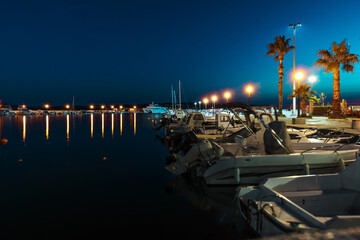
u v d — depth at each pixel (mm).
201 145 7547
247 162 6672
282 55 36250
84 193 6797
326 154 6855
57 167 9914
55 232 4609
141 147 15117
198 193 6629
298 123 22516
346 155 6996
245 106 7602
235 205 5734
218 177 6789
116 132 24844
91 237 4426
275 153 7082
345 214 4727
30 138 19859
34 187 7367
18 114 86250
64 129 28500
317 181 5082
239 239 4273
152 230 4672
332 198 4785
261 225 3721
